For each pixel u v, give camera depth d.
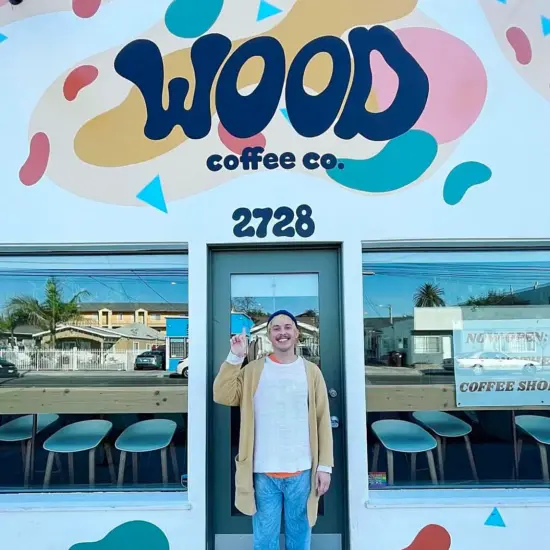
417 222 3.33
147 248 3.40
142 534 3.14
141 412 3.41
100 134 3.38
